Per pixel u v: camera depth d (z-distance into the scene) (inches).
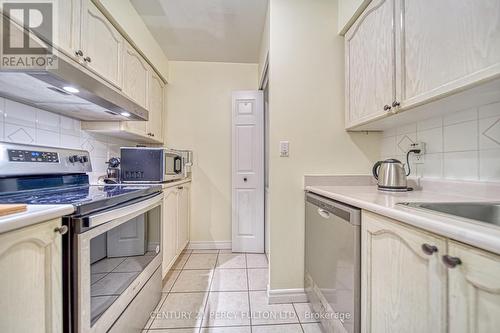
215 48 98.6
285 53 64.9
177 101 108.4
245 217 104.0
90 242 34.9
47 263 27.8
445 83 33.3
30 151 47.8
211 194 108.5
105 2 56.4
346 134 66.0
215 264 90.1
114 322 41.2
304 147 65.2
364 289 36.2
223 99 109.5
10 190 44.2
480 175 40.2
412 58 39.6
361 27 56.0
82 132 67.9
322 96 65.5
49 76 35.1
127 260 47.5
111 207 40.8
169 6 72.9
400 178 49.2
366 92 53.8
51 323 28.2
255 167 103.9
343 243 41.3
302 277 64.9
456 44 31.6
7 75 34.7
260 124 103.7
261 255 100.3
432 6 35.4
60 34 43.5
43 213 26.3
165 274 72.7
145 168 73.6
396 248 29.0
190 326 54.2
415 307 25.7
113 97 50.5
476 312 19.3
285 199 64.8
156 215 62.9
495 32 26.8
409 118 50.6
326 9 65.7
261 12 76.4
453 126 45.0
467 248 20.1
